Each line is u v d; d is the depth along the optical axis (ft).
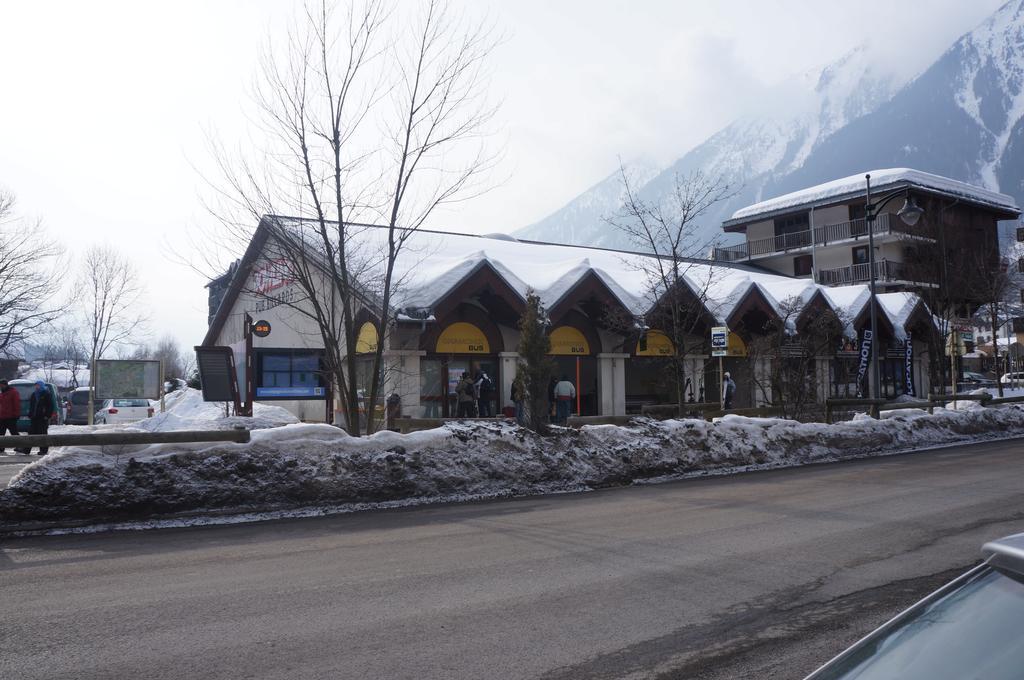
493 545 26.02
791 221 199.52
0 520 28.76
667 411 63.82
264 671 14.44
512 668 14.73
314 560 23.86
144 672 14.35
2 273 101.91
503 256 103.76
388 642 16.10
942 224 122.62
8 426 61.31
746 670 14.76
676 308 70.03
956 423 71.67
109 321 133.28
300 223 44.11
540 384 45.70
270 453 34.88
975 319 147.84
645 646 16.01
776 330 91.56
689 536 27.32
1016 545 5.92
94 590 20.25
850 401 67.00
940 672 5.54
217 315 118.73
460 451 39.78
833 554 24.25
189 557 24.43
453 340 82.94
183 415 86.84
